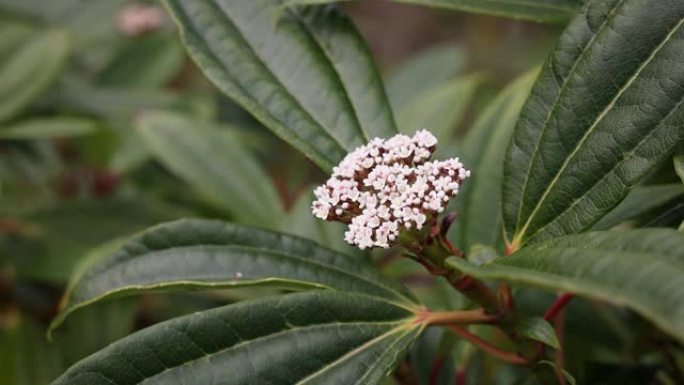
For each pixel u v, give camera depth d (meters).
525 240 0.49
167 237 0.53
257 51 0.54
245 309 0.48
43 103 0.85
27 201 0.81
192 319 0.47
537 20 0.52
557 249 0.43
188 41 0.54
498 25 1.26
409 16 1.44
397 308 0.49
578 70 0.49
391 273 0.65
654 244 0.42
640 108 0.48
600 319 0.62
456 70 0.91
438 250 0.48
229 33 0.54
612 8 0.48
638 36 0.48
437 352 0.56
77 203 0.75
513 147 0.50
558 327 0.57
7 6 0.94
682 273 0.40
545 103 0.49
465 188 0.59
